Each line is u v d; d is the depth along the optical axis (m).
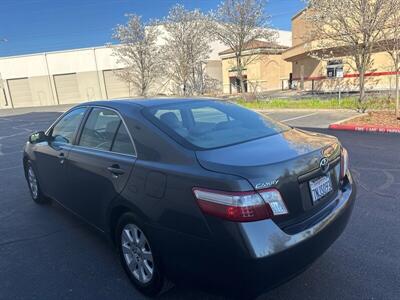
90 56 47.38
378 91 19.91
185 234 2.37
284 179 2.33
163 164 2.62
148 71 28.98
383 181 5.37
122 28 28.62
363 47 13.78
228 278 2.23
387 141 8.16
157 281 2.72
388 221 4.00
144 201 2.67
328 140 3.07
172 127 2.91
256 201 2.17
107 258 3.58
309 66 27.59
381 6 12.11
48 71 48.47
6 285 3.18
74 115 4.10
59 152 4.04
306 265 2.43
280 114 15.23
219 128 3.11
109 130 3.34
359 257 3.29
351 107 14.22
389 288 2.83
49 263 3.53
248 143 2.83
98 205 3.36
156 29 29.20
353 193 3.07
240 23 21.72
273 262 2.18
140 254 2.88
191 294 2.87
